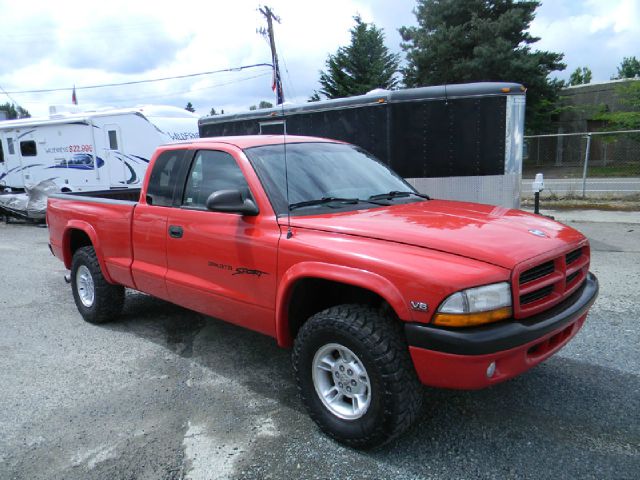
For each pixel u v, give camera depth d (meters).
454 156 8.54
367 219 3.40
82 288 5.73
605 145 22.64
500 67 26.53
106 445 3.30
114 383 4.18
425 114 8.56
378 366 2.90
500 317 2.76
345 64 38.25
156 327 5.48
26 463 3.14
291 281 3.31
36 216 14.39
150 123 13.51
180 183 4.36
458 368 2.69
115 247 5.04
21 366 4.57
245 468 3.02
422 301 2.74
